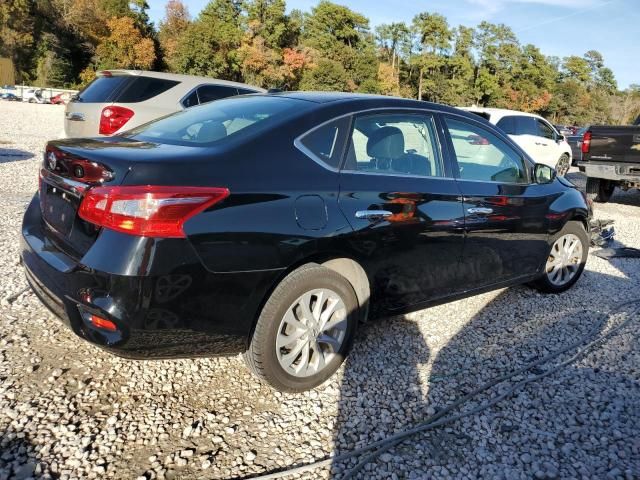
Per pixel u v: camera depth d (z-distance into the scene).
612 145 9.16
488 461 2.43
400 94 83.88
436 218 3.29
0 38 61.34
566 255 4.55
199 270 2.34
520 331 3.85
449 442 2.55
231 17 69.88
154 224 2.23
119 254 2.23
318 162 2.83
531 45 94.00
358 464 2.34
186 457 2.33
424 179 3.31
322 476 2.27
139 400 2.71
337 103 3.09
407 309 3.35
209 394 2.82
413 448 2.49
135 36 62.22
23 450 2.29
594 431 2.69
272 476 2.24
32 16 63.25
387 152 3.20
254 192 2.51
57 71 62.44
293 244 2.60
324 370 2.94
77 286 2.33
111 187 2.28
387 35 91.38
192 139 2.84
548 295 4.62
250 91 7.99
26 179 8.02
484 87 89.81
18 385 2.74
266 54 64.31
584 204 4.59
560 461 2.46
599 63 115.81
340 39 81.44
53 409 2.58
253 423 2.60
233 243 2.41
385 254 3.05
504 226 3.79
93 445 2.36
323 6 78.69
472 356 3.42
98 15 65.00
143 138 2.97
